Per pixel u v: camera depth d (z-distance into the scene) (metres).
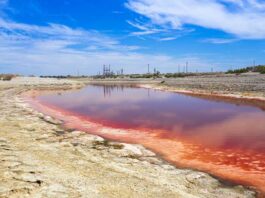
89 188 9.30
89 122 24.31
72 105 37.00
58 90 67.81
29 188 8.88
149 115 28.30
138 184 10.02
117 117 27.06
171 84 77.62
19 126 19.27
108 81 133.25
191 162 13.72
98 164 11.95
